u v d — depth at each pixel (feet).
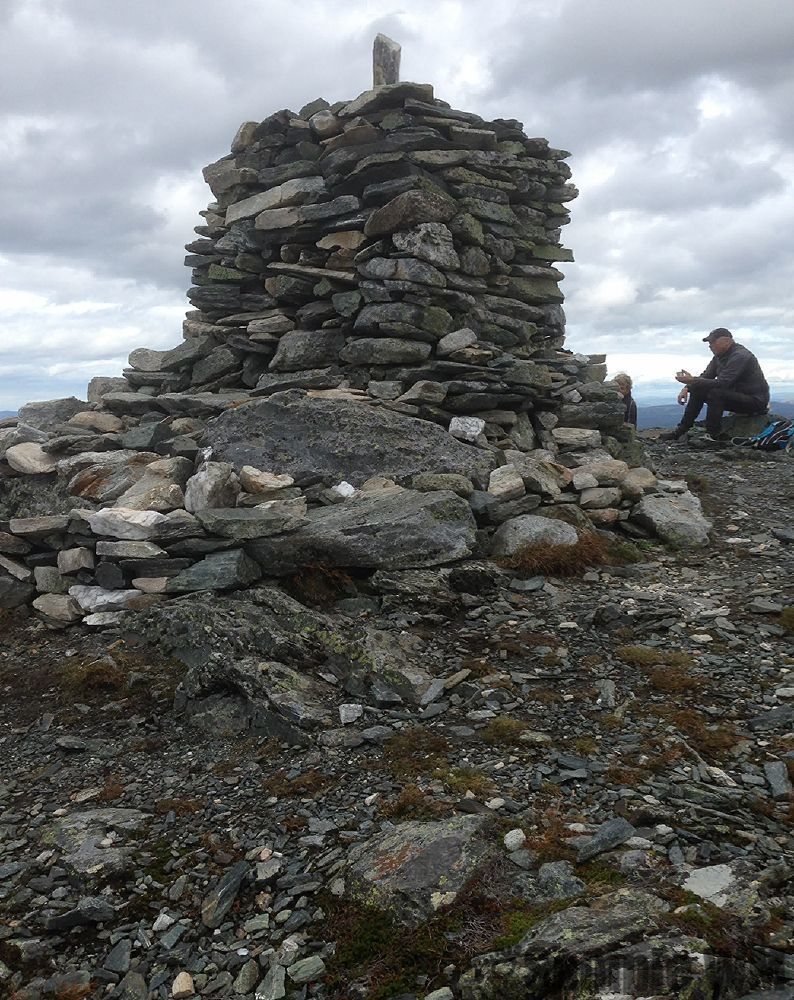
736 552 17.01
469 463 17.46
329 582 14.62
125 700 12.28
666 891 7.03
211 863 8.53
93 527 15.14
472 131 20.97
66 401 22.18
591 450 20.42
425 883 7.39
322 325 21.34
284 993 6.83
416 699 11.24
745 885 7.02
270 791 9.63
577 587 15.03
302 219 21.36
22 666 13.62
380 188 19.99
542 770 9.43
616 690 11.29
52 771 10.78
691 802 8.62
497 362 19.75
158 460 17.08
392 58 22.50
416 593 13.85
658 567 16.22
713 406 27.61
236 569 14.14
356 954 7.06
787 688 11.07
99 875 8.46
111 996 7.13
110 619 14.42
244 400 19.97
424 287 19.10
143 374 23.36
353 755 10.12
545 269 23.07
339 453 17.33
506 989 6.17
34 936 7.89
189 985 7.09
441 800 8.87
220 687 11.81
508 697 11.21
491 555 15.90
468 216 20.47
